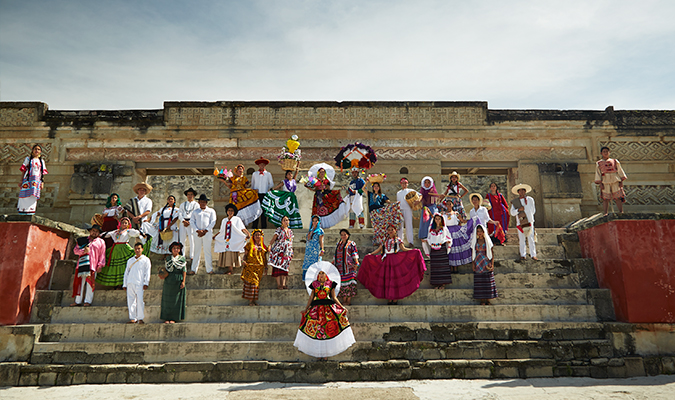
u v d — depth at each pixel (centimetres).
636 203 1181
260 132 1219
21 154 1190
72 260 796
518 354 641
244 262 733
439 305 711
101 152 1206
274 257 742
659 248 695
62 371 611
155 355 633
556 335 663
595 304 715
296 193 1081
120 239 773
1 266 683
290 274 774
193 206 831
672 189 1191
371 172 1213
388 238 743
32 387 594
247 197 938
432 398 502
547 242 874
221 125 1220
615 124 1219
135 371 611
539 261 805
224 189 1205
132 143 1211
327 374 607
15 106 1202
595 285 768
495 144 1227
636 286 682
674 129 1211
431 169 1220
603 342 649
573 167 1198
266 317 700
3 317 663
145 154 1209
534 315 700
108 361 630
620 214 706
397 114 1236
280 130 1221
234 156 1216
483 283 715
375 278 731
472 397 506
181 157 1212
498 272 801
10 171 1178
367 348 636
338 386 574
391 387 561
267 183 987
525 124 1227
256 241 743
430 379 610
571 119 1226
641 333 658
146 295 729
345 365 612
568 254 838
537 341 650
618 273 699
